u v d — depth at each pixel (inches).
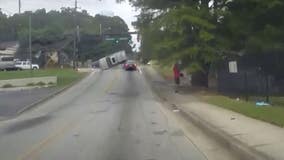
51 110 1198.9
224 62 1589.6
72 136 726.5
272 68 1603.1
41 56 5295.3
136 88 1893.5
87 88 1958.7
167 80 2276.1
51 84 2146.9
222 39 1590.8
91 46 5821.9
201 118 855.1
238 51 1641.2
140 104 1282.0
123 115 1023.0
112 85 2074.3
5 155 569.0
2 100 1475.1
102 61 4687.5
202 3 1668.3
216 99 1237.1
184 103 1222.3
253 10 1619.1
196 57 1590.8
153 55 1726.1
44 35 5502.0
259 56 1637.6
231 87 1547.7
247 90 1391.5
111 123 886.4
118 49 6190.9
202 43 1562.5
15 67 3757.4
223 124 752.3
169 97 1437.0
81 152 577.3
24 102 1392.7
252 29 1620.3
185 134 721.6
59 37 5516.7
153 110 1121.4
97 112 1106.7
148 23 1838.1
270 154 483.8
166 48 1617.9
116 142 652.7
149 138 685.9
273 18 1619.1
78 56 5442.9
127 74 2787.9
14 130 832.3
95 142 658.2
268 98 1273.4
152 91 1732.3
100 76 2684.5
